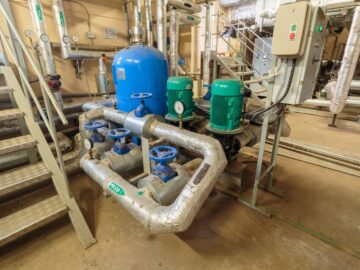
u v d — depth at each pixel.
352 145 2.92
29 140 1.52
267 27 4.37
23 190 1.97
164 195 1.24
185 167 1.46
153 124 1.58
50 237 1.46
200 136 1.34
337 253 1.31
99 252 1.34
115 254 1.32
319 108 4.63
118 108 2.18
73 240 1.43
